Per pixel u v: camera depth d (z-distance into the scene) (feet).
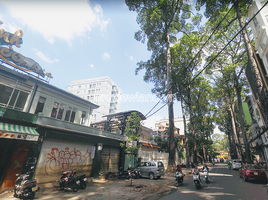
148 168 43.65
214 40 71.20
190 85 86.74
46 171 29.55
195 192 26.48
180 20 65.36
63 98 49.29
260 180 36.60
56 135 31.71
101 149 42.27
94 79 193.26
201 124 110.32
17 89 37.29
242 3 38.58
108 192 26.81
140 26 67.10
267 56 45.85
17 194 21.52
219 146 306.96
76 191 26.68
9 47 37.96
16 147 26.17
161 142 80.59
